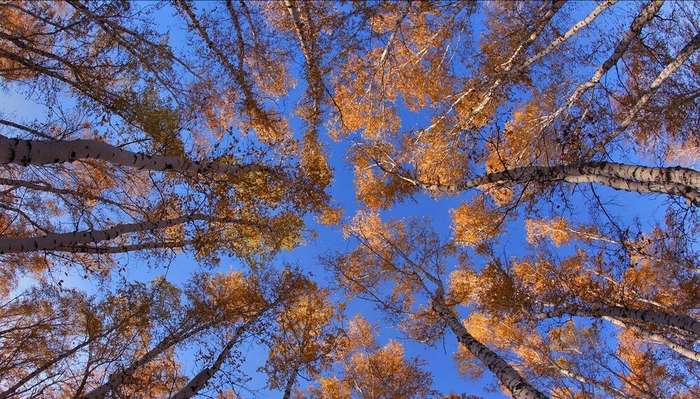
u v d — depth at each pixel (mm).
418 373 11219
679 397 8820
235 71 6801
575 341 10250
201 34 6453
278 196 7914
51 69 7055
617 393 8391
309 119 8523
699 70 6742
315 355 8758
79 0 6332
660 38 6703
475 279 9984
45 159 4652
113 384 6246
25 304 7355
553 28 6652
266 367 8258
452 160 9734
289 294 8570
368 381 11727
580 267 9758
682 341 8719
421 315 9656
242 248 8289
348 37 6535
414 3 6234
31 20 7613
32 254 8203
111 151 5422
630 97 7027
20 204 7938
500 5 6062
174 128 6777
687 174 4996
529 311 7973
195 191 7590
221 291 8555
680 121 6902
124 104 6656
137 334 6934
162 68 6863
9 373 6902
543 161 8414
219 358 7512
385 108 10141
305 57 6945
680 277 8688
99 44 7078
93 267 8211
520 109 8602
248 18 6441
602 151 6699
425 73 9047
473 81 7875
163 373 7566
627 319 8406
